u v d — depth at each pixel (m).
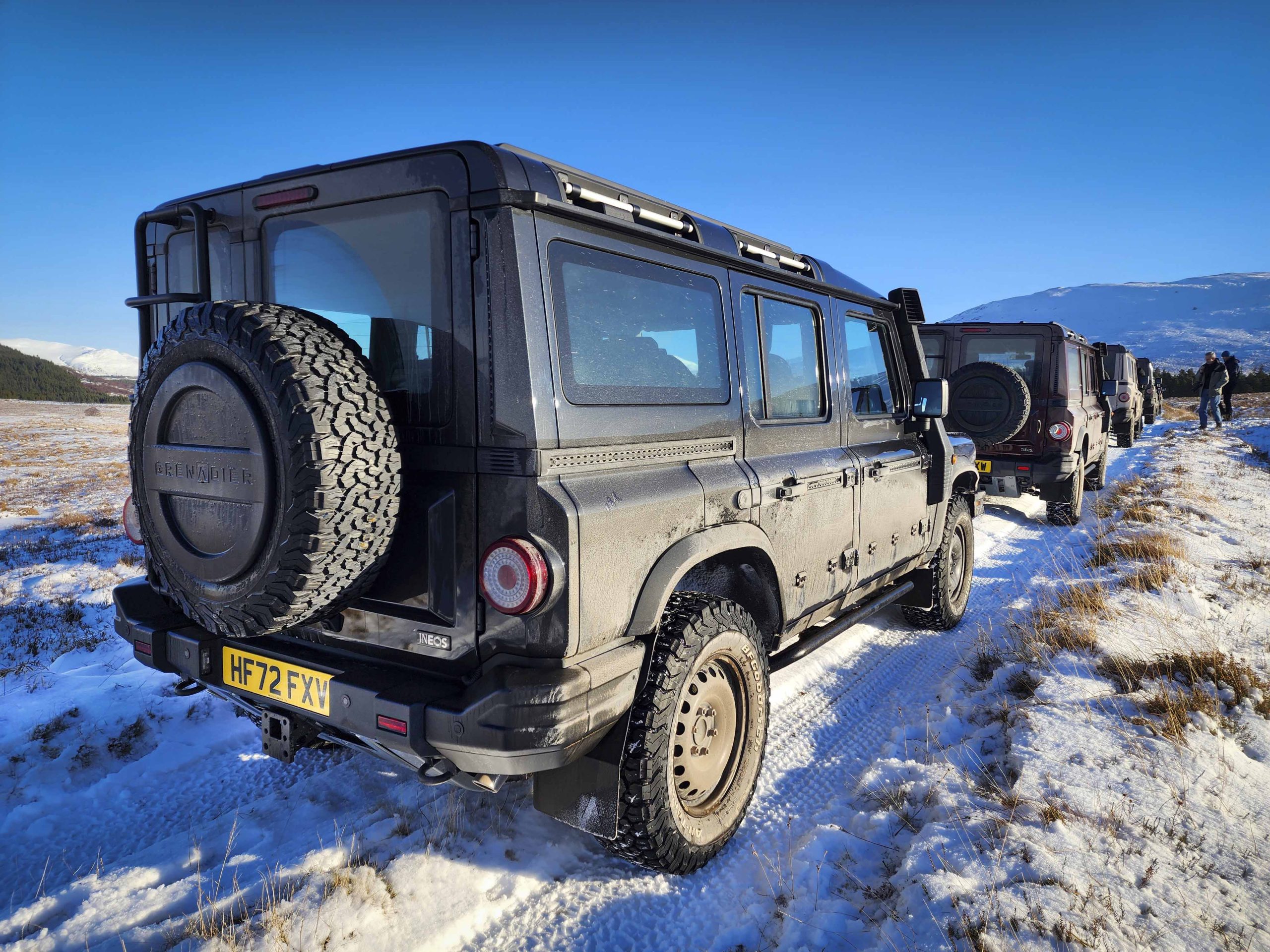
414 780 3.29
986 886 2.43
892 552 4.54
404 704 2.15
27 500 13.49
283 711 2.59
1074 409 9.28
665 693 2.46
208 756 3.56
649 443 2.56
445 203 2.22
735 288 3.14
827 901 2.50
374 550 2.17
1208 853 2.59
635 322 2.56
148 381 2.33
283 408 1.98
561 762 2.15
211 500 2.20
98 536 9.59
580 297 2.33
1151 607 5.32
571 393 2.25
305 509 1.99
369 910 2.42
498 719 2.03
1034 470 8.91
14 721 3.78
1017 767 3.22
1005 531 9.23
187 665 2.74
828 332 3.90
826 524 3.67
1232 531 8.45
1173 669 4.07
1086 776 3.08
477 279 2.17
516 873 2.66
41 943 2.30
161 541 2.37
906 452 4.69
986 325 9.23
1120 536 7.99
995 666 4.54
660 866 2.56
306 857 2.71
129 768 3.42
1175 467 13.43
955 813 2.92
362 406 2.09
